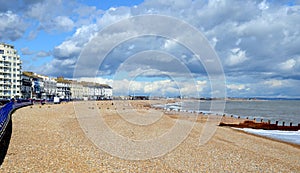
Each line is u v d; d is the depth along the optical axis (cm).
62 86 12850
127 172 1158
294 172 1398
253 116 6078
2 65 8831
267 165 1487
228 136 2559
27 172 1048
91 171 1126
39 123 2594
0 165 1105
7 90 8988
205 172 1247
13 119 2789
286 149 2128
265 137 2769
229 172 1280
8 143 1517
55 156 1307
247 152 1811
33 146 1485
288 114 7025
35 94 10656
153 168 1249
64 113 4009
